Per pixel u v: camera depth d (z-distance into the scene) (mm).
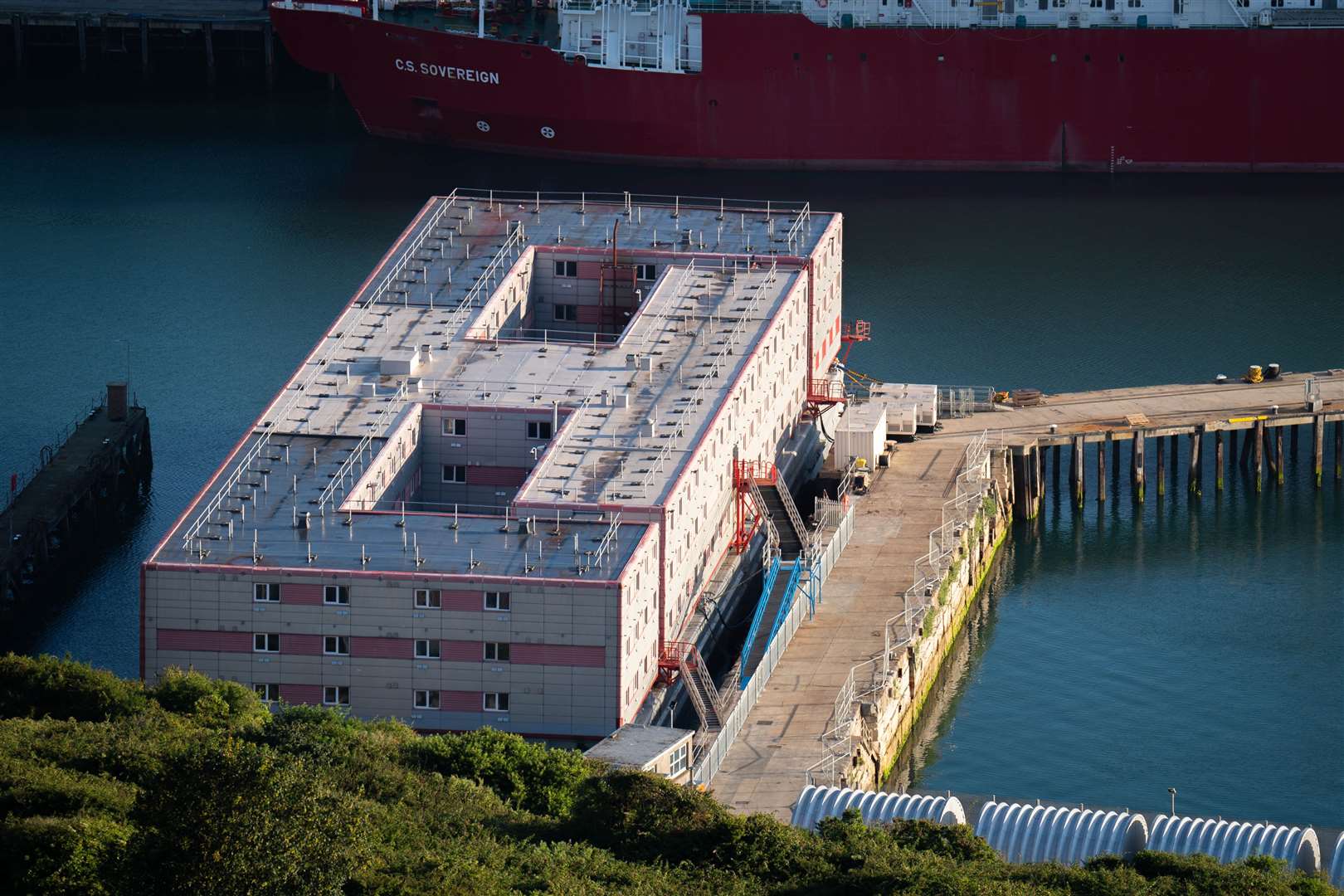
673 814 172125
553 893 157875
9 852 155125
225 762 141000
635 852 170250
